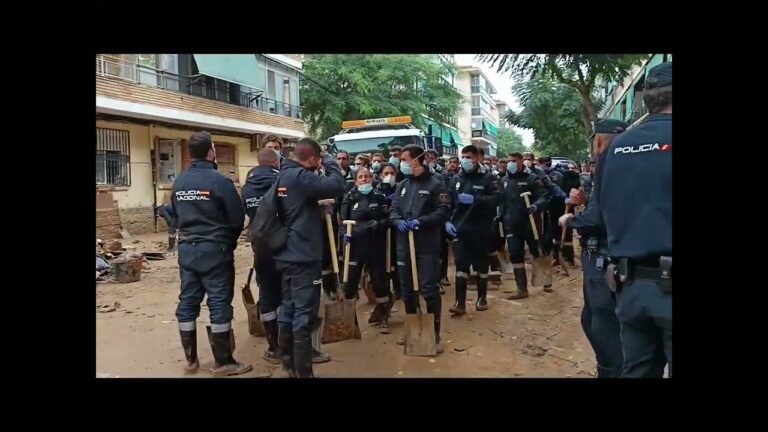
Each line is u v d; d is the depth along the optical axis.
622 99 16.83
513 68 9.85
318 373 4.26
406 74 23.28
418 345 4.68
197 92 17.47
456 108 27.84
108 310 6.36
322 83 22.30
